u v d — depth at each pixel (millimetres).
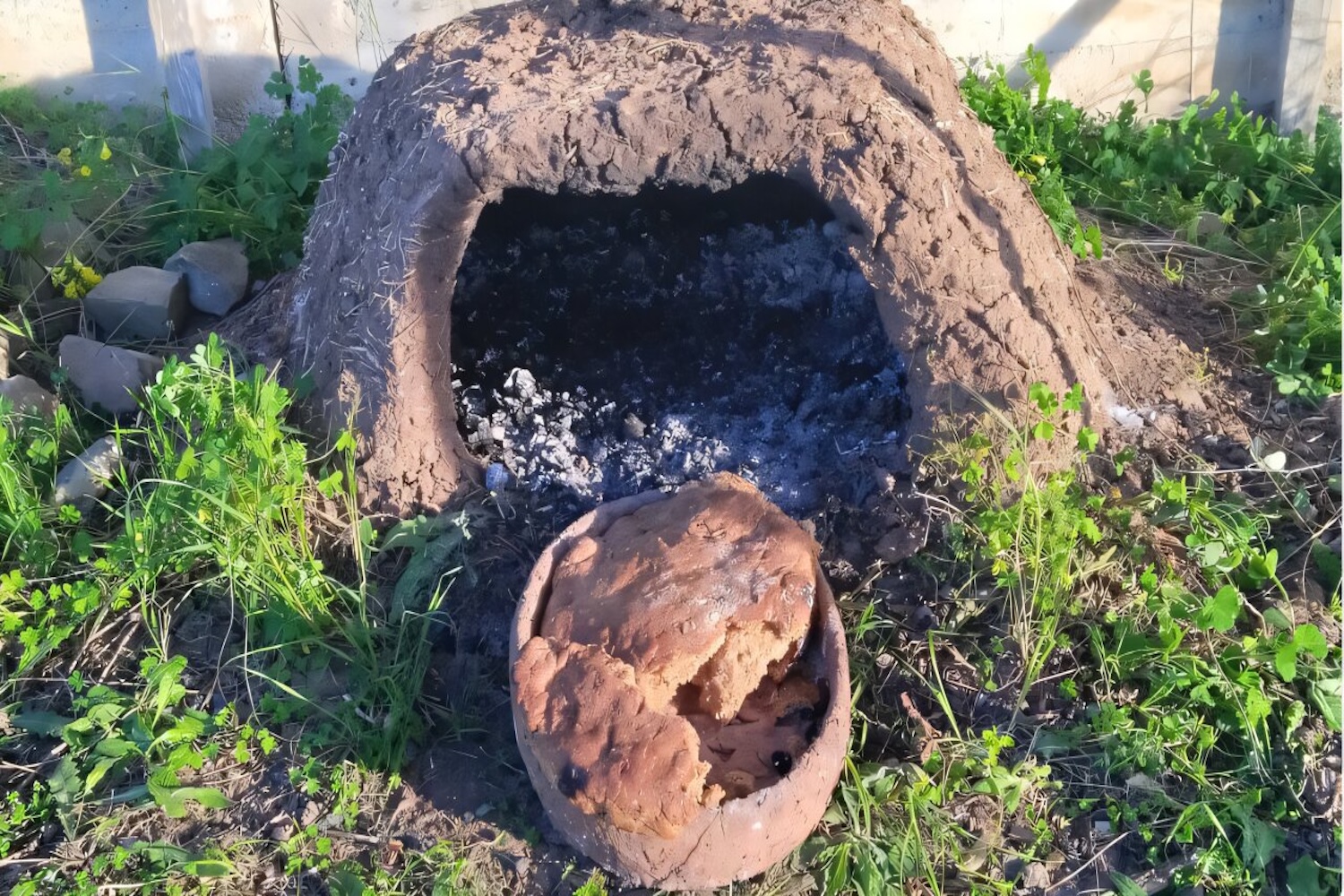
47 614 2895
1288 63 5168
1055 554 2619
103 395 3514
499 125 2750
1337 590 2816
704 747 2273
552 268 3564
